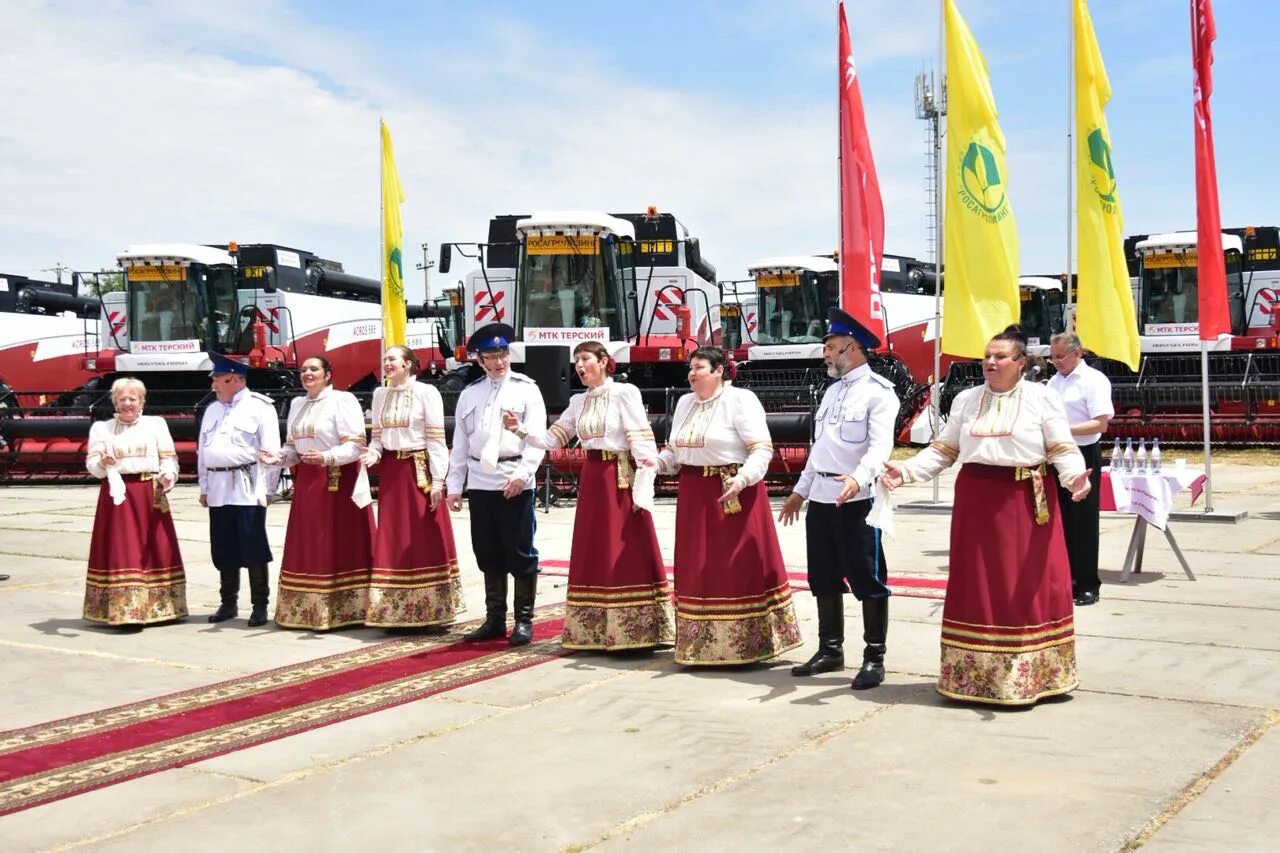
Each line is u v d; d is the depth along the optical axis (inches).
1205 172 486.9
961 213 424.2
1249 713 212.2
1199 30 476.7
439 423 296.2
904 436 833.5
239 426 315.0
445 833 163.8
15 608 350.6
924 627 296.2
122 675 263.6
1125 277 461.4
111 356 866.8
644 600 269.9
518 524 285.4
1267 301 895.7
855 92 471.5
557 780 184.9
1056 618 221.6
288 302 909.2
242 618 329.4
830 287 892.0
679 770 188.2
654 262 780.0
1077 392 320.2
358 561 311.7
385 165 626.2
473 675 255.4
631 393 269.7
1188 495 591.5
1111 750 192.5
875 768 186.5
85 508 650.8
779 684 243.0
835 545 243.3
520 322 704.4
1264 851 149.7
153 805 177.6
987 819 163.3
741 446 253.8
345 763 196.1
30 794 183.3
